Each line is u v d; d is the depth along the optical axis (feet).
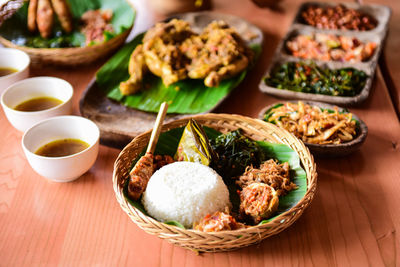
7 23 2.86
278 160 2.02
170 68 2.50
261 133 2.09
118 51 2.77
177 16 3.10
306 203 1.69
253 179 1.92
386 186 2.02
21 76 2.45
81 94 2.54
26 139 1.96
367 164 2.13
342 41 2.79
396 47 2.98
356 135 2.14
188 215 1.77
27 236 1.83
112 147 2.24
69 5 2.94
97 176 2.09
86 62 2.72
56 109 2.17
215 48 2.56
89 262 1.73
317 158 2.15
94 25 3.00
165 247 1.78
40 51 2.57
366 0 3.47
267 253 1.75
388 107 2.46
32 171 2.11
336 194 1.98
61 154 2.01
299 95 2.41
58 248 1.78
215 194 1.82
